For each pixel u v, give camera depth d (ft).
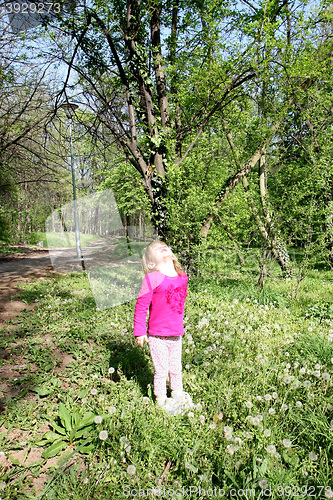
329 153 24.12
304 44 24.85
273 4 21.80
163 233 22.95
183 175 22.75
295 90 24.66
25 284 26.03
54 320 16.63
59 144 37.40
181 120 25.49
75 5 21.15
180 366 9.36
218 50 22.72
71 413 8.86
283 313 18.81
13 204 76.48
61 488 6.56
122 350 13.10
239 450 7.08
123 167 37.91
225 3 22.07
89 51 23.79
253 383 9.90
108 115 24.80
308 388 9.23
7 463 7.41
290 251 29.37
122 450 7.22
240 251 28.27
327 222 21.93
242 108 27.96
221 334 13.83
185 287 9.17
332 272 35.37
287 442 7.04
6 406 9.35
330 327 16.25
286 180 26.71
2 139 38.11
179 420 8.39
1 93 35.68
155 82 24.49
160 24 25.44
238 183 27.81
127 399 9.32
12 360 12.30
